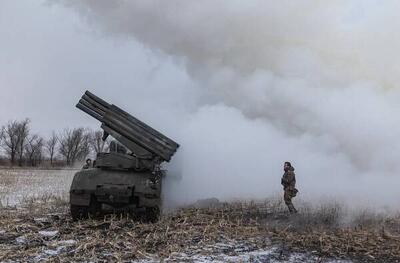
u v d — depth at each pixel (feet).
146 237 31.73
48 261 25.31
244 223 38.06
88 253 27.27
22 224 36.06
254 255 28.30
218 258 27.25
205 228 34.27
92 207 38.63
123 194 37.68
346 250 29.99
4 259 25.77
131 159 39.60
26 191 65.77
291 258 27.96
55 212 44.01
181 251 28.68
